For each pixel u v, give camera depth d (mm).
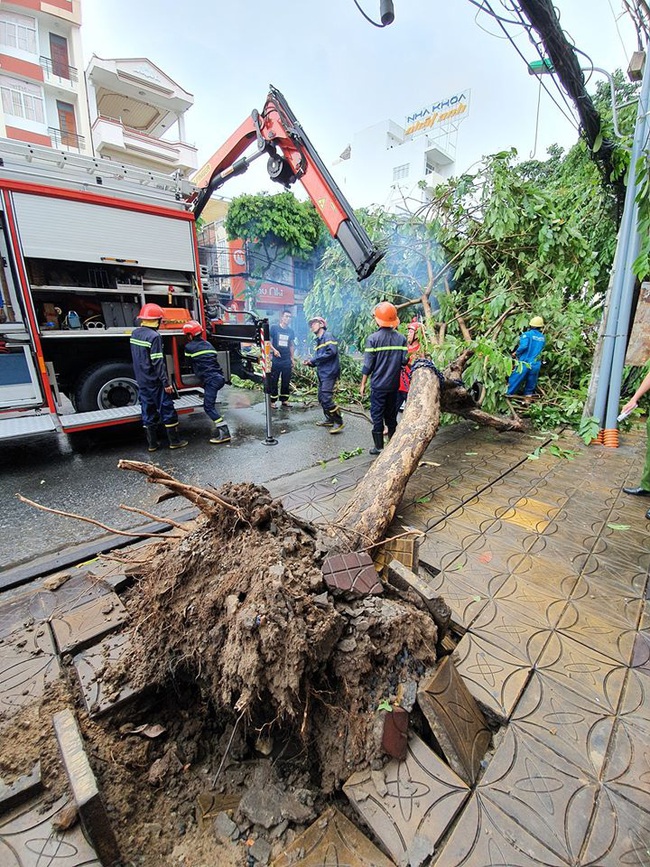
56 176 4695
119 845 1346
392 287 6641
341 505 3449
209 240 16891
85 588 2395
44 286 4836
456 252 6285
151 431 4984
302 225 14250
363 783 1422
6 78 17219
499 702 1695
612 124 4867
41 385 4809
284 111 4613
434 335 5758
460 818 1306
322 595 1645
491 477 4020
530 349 5828
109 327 5500
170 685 1805
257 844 1366
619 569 2590
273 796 1494
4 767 1422
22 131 17922
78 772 1202
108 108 22281
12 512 3502
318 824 1372
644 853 1199
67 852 1229
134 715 1735
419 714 1622
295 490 3777
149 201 5441
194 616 1690
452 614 2197
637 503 3479
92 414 5094
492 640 2023
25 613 2191
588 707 1677
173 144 22078
